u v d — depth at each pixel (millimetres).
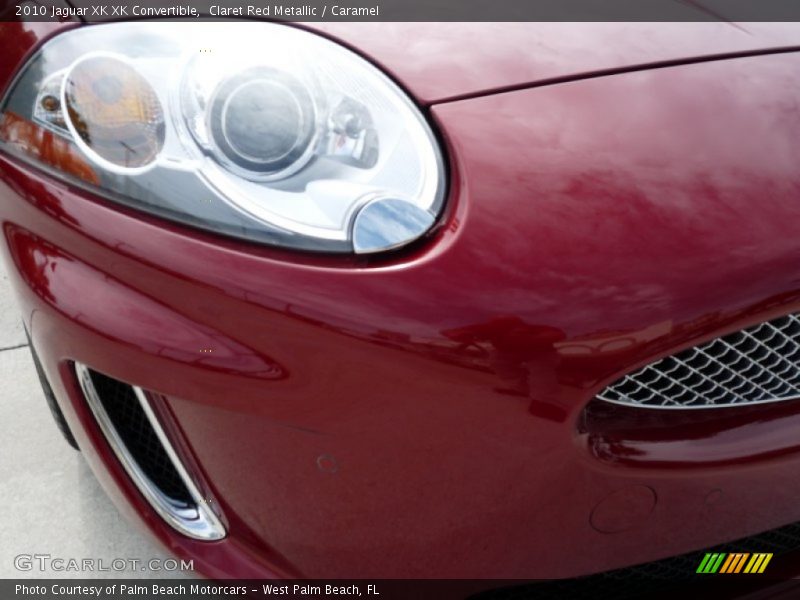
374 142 1012
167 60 1041
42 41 1085
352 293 938
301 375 962
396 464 1012
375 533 1090
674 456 1083
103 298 1015
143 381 1019
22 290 1083
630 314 946
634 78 1108
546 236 955
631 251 959
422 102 1036
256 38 1065
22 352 2023
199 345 978
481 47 1104
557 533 1105
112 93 1025
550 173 990
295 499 1084
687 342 971
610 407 1081
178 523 1245
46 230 1039
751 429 1120
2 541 1624
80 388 1169
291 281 946
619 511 1111
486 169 984
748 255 981
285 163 998
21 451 1784
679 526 1175
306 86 1032
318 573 1182
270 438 1023
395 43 1085
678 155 1032
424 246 960
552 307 937
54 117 1040
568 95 1066
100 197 1002
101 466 1241
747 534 1269
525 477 1031
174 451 1138
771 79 1154
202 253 962
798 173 1053
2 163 1064
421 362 937
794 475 1207
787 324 1074
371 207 974
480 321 931
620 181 998
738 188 1021
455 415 970
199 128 1006
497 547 1105
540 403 966
